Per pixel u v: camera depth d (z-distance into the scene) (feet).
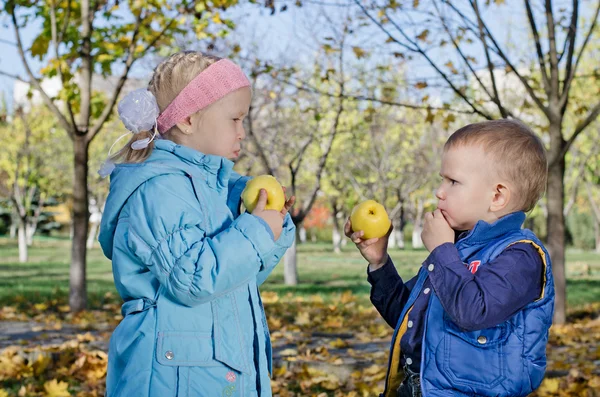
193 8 28.81
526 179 7.06
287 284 52.85
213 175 7.66
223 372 7.06
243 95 7.89
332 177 83.51
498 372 6.60
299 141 55.72
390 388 7.50
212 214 7.36
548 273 6.94
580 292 45.37
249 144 44.55
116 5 30.37
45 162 92.89
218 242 6.91
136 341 7.06
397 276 8.30
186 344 6.98
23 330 25.80
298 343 22.49
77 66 32.17
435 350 6.81
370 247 8.26
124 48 31.35
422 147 86.94
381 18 26.35
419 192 111.45
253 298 7.50
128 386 6.98
